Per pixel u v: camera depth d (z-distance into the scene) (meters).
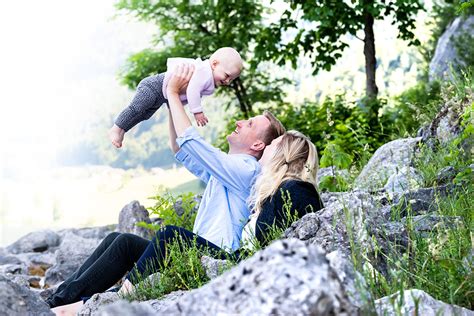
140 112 6.63
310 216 4.59
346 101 15.02
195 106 6.31
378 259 4.18
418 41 16.62
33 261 10.84
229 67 6.45
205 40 21.62
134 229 8.80
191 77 6.36
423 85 15.91
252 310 2.33
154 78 6.66
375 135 12.59
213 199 5.60
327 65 17.14
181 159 6.42
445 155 6.69
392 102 16.05
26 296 3.46
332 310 2.32
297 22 17.16
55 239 12.29
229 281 2.45
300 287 2.32
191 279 4.73
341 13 16.17
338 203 4.56
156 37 22.86
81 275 5.19
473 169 5.85
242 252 4.91
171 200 7.45
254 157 5.94
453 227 4.54
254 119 5.97
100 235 13.08
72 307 4.93
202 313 2.41
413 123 12.96
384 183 6.96
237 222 5.52
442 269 3.83
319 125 14.45
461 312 3.29
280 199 5.20
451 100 7.36
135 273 4.92
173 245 4.96
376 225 4.52
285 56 17.30
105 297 4.62
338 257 3.08
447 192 5.77
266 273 2.39
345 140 10.96
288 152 5.38
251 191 5.52
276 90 22.09
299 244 2.44
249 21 21.14
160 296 4.66
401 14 16.42
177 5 22.12
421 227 4.71
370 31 16.20
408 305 3.23
